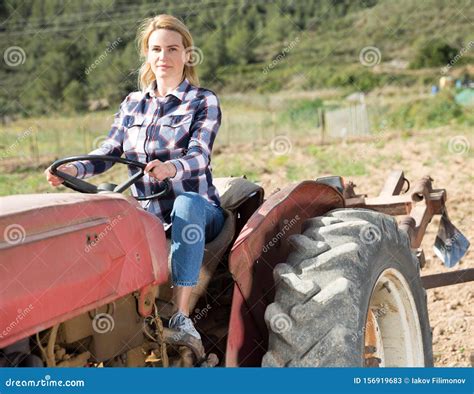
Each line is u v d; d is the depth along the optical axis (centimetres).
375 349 361
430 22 3319
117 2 3416
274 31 3431
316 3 3631
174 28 372
